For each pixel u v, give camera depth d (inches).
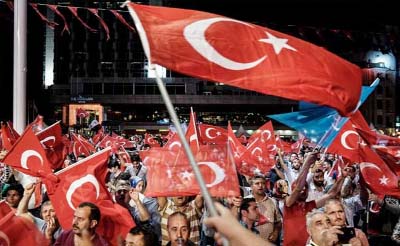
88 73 4296.3
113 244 268.5
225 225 90.4
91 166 274.5
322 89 168.1
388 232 359.9
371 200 370.6
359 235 235.8
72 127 2576.3
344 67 175.3
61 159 419.8
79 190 271.3
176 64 153.6
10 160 286.0
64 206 269.7
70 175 273.9
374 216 365.4
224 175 243.9
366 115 4126.5
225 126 4439.0
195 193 248.8
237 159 490.3
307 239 285.3
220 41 159.5
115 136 1126.4
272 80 162.7
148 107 4421.8
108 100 4254.4
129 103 4269.2
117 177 445.7
